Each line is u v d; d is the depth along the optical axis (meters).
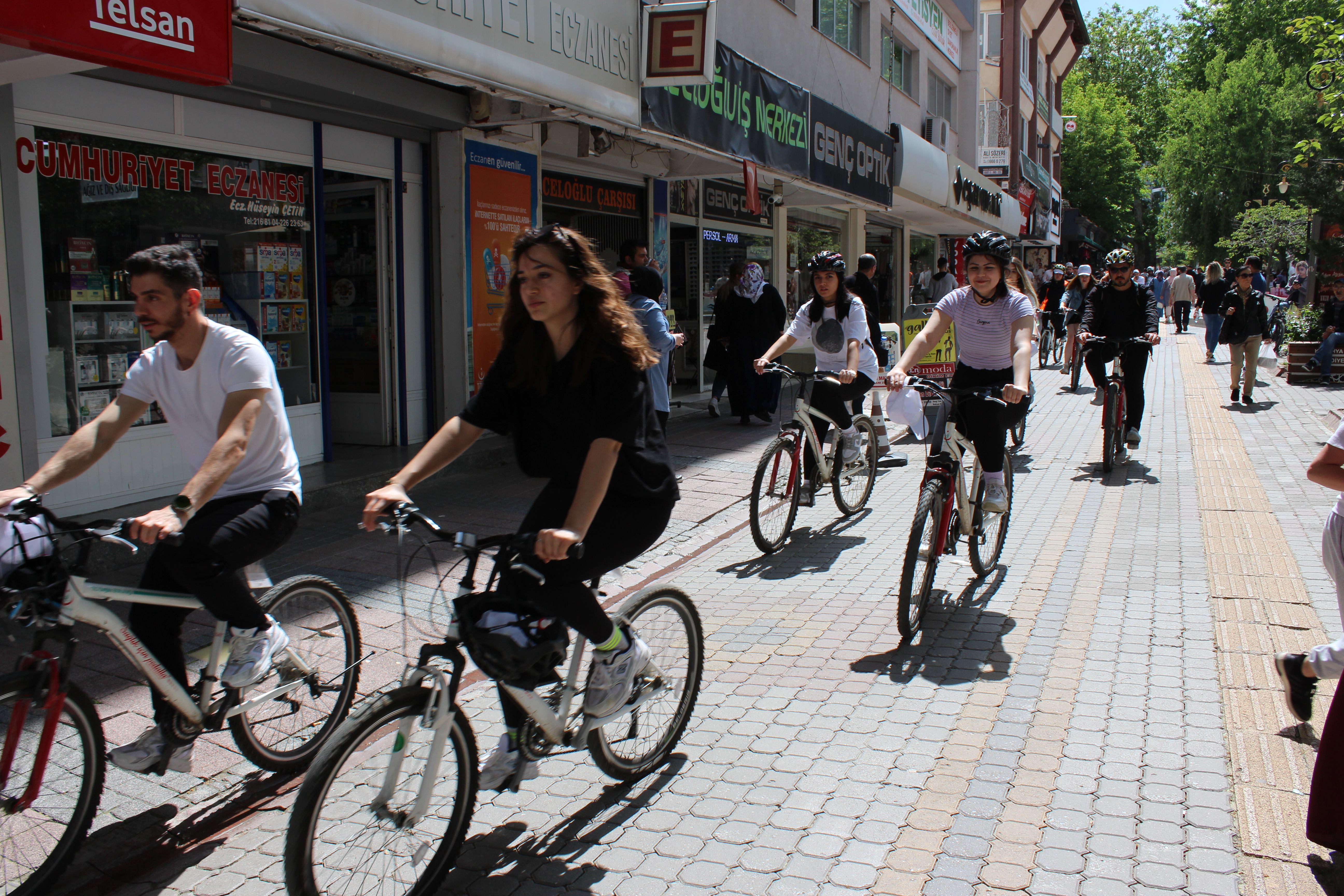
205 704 3.19
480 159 8.84
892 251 21.94
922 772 3.47
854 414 8.41
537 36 6.96
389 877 2.66
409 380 8.76
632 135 8.44
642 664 3.21
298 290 7.65
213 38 4.77
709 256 13.87
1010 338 5.32
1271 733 3.64
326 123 7.66
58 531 2.82
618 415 2.74
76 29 4.18
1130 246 63.78
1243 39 44.25
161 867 3.02
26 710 2.71
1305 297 18.75
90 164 6.06
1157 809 3.17
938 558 4.98
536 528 2.95
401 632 4.78
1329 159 26.59
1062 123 40.16
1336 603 5.04
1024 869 2.88
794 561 6.21
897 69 20.05
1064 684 4.19
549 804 3.34
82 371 6.06
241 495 3.21
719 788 3.41
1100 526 6.89
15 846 2.73
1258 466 8.87
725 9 12.20
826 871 2.91
